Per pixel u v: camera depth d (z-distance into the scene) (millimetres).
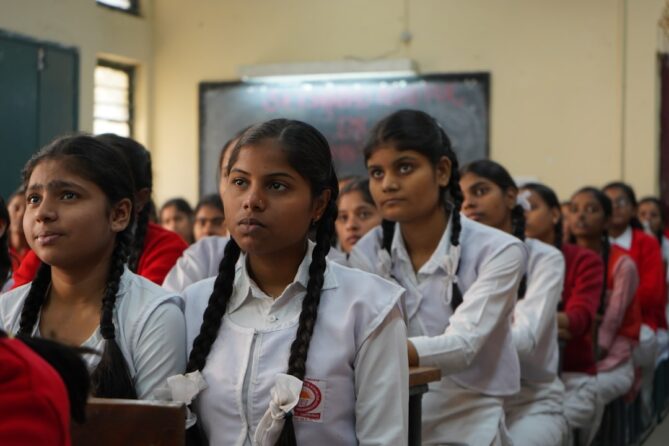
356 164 7488
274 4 7695
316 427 1617
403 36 7383
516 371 2469
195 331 1757
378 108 7426
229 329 1689
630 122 6941
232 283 1716
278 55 7695
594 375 3732
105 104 7551
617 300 4328
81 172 1723
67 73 6832
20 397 1136
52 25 6688
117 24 7457
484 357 2434
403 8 7395
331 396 1624
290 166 1622
